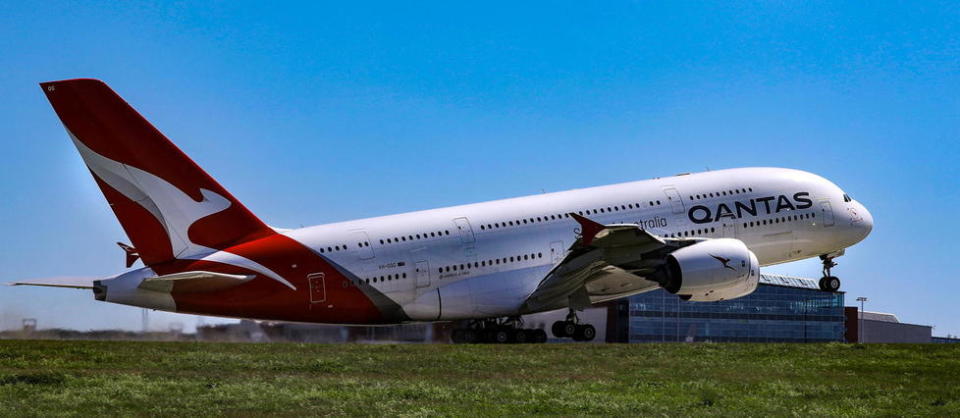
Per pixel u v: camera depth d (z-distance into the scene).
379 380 19.27
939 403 17.14
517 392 17.58
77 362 21.17
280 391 17.27
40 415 14.81
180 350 23.53
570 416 15.31
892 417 15.85
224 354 22.64
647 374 20.56
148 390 17.17
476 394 17.30
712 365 22.08
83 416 14.86
